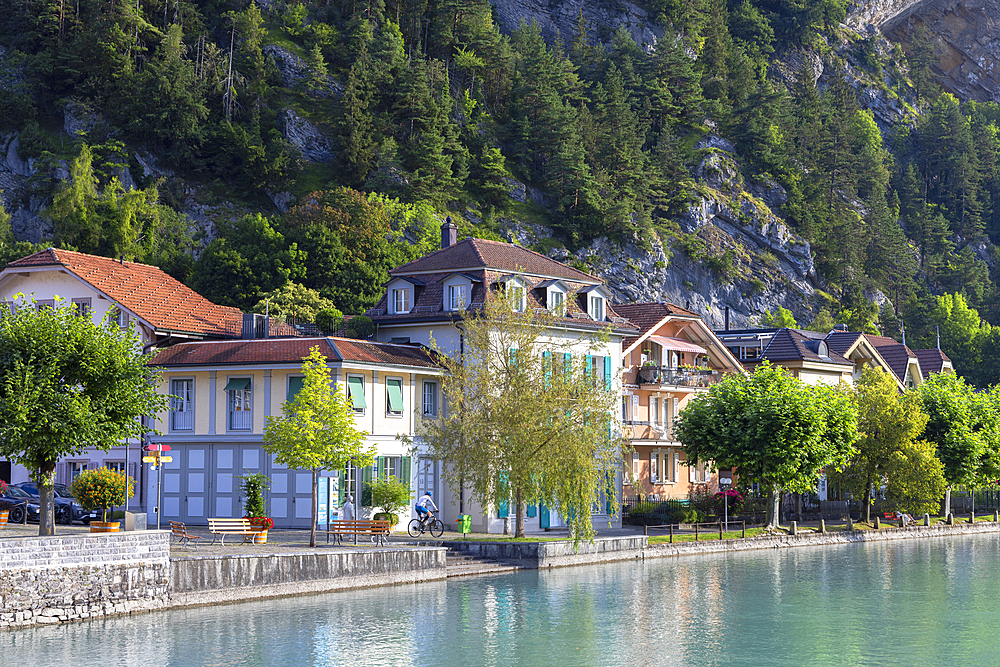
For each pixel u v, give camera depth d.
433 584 44.22
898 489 73.81
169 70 145.00
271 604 37.88
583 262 155.50
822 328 165.50
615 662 30.23
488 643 32.44
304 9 172.75
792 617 38.16
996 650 32.56
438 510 57.72
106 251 112.81
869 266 199.12
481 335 50.91
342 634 33.06
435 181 151.25
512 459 49.28
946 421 80.19
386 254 114.31
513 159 170.00
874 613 39.38
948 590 45.59
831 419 66.31
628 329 67.38
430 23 188.50
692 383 75.38
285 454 43.19
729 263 169.12
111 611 33.88
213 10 168.38
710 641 33.44
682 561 55.22
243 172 144.38
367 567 42.66
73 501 49.59
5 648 29.42
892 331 186.12
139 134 141.50
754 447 64.50
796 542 66.38
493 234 151.25
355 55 168.38
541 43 193.88
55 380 35.53
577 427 50.16
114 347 36.75
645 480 73.62
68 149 135.62
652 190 169.62
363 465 44.56
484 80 183.88
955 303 197.38
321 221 115.00
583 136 173.38
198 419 54.75
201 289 107.00
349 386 52.75
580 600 40.69
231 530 43.12
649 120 192.38
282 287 100.75
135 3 153.12
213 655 29.62
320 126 155.88
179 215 129.50
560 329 61.50
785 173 193.12
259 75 157.12
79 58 144.88
